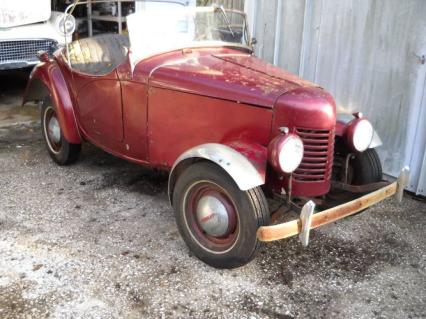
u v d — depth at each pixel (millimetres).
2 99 6863
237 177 2615
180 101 3209
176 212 3055
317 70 4820
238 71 3256
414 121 4109
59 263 3004
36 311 2580
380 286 2910
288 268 3053
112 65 4008
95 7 8781
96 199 3906
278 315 2619
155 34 3502
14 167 4527
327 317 2623
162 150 3443
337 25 4527
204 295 2758
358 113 3221
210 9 3723
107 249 3176
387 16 4117
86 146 5137
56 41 6609
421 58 3953
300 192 2965
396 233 3547
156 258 3096
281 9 5016
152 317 2566
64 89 4176
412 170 4199
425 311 2705
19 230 3381
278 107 2828
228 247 2857
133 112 3514
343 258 3189
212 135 3141
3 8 6148
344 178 3400
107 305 2645
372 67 4324
